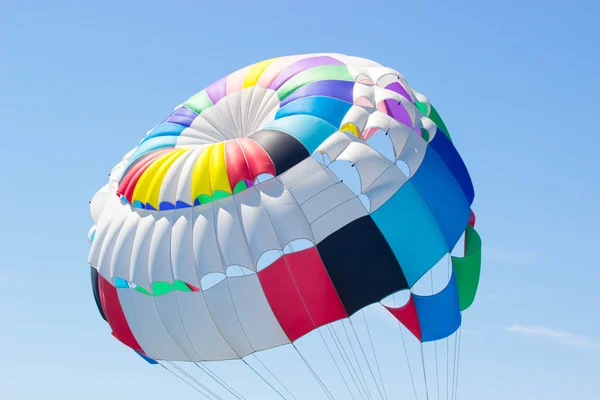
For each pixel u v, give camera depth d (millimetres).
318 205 20203
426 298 20203
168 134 23391
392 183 20516
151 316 21953
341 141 20625
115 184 23828
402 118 22000
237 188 20938
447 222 20953
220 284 20547
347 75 22250
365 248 19984
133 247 21562
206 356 21375
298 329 20359
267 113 22516
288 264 20172
